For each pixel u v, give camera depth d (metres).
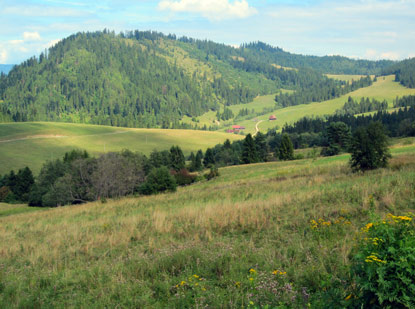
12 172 88.06
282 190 21.19
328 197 13.70
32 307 6.53
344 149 84.81
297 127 170.50
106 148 158.12
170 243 10.19
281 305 5.00
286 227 10.30
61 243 12.26
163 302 6.08
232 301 5.62
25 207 62.34
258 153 101.75
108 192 50.91
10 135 163.75
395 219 4.86
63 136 172.25
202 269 7.43
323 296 4.86
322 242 8.00
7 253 11.58
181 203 23.25
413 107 193.88
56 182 53.94
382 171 21.80
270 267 6.93
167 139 189.62
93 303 6.34
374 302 4.31
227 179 49.28
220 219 12.18
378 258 4.34
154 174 42.28
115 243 11.16
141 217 16.58
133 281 7.21
